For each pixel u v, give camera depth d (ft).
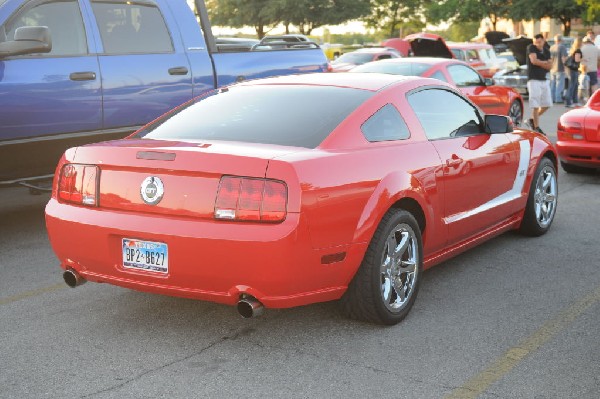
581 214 25.91
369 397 11.88
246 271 12.81
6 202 28.30
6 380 12.53
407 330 14.83
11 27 20.94
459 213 17.58
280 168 12.80
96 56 22.20
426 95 17.28
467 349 13.87
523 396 11.91
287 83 16.75
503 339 14.37
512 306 16.34
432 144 16.53
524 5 155.74
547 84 48.47
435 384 12.36
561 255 20.56
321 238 13.15
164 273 13.46
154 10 23.95
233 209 12.87
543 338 14.42
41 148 20.98
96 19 22.47
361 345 14.03
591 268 19.34
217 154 13.09
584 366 13.10
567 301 16.70
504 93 46.47
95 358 13.47
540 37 47.93
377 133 15.26
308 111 15.15
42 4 21.50
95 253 14.06
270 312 15.78
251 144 14.08
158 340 14.33
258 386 12.29
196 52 24.85
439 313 15.85
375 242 14.37
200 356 13.56
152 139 14.93
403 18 172.96
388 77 17.24
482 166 18.33
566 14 154.71
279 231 12.64
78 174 14.38
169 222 13.25
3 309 16.15
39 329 14.93
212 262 12.94
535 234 22.45
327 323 15.16
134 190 13.69
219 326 15.06
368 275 14.35
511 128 19.10
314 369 12.96
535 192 21.97
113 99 22.45
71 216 14.24
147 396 11.93
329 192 13.24
